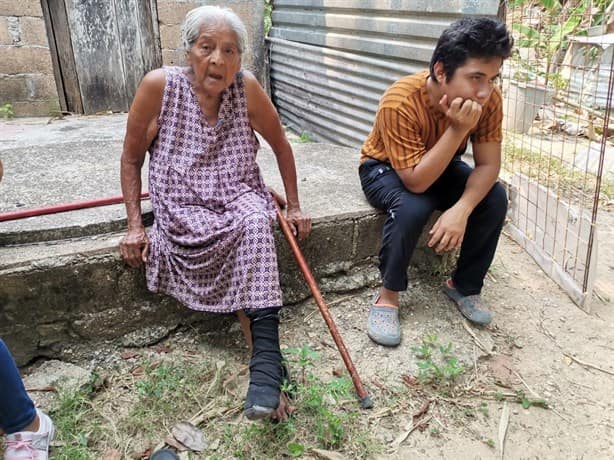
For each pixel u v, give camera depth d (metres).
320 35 4.64
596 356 2.25
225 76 1.83
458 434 1.87
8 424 1.63
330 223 2.38
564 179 3.85
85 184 2.63
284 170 2.23
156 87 1.89
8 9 4.69
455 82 1.86
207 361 2.14
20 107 5.04
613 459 1.79
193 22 1.78
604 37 4.38
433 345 2.25
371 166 2.40
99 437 1.82
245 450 1.77
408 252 2.15
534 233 2.92
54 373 2.03
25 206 2.35
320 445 1.80
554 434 1.89
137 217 2.04
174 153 1.96
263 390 1.66
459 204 2.14
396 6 3.64
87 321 2.09
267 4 6.04
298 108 5.37
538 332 2.38
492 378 2.12
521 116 4.47
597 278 2.81
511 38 1.85
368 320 2.30
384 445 1.81
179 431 1.84
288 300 2.42
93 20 5.02
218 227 1.88
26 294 1.97
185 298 2.01
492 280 2.73
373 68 4.07
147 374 2.08
